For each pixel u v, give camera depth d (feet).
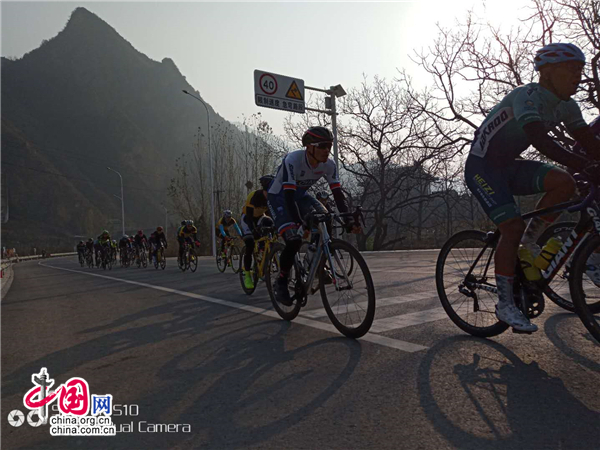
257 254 19.07
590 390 6.55
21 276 49.57
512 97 8.45
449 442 5.28
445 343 9.19
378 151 85.35
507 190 8.89
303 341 10.08
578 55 7.77
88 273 43.98
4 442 5.85
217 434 5.79
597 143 8.15
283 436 5.63
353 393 6.86
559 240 8.57
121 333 12.03
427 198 90.58
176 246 123.75
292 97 44.45
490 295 9.44
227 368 8.43
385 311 12.66
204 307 15.65
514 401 6.29
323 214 11.01
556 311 11.21
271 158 102.42
